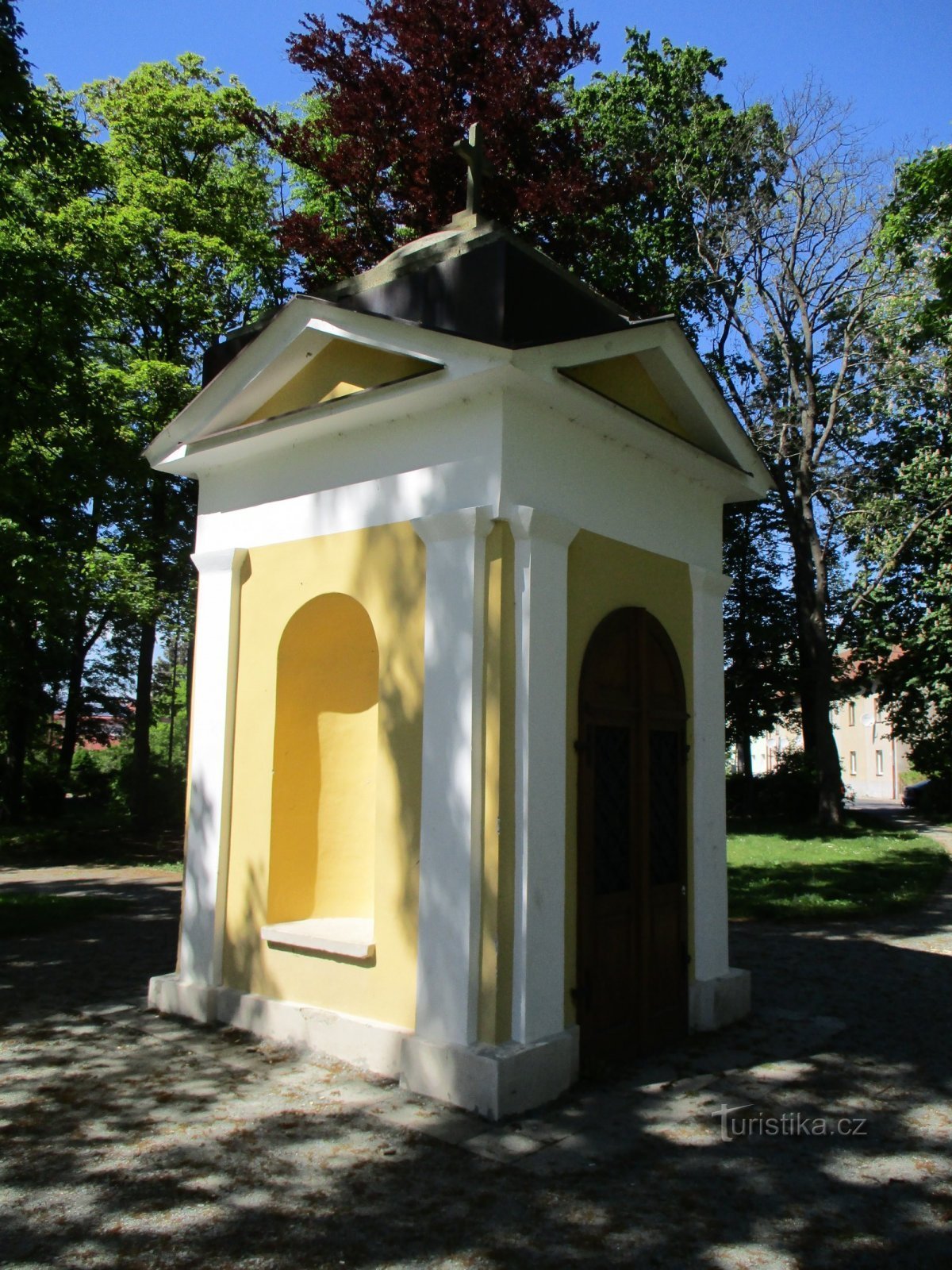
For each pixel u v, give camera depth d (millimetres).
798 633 26469
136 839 20047
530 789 4918
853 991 7367
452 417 5316
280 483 6242
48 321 10328
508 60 13789
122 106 19656
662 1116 4707
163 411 17375
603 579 5707
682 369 6148
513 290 5277
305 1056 5375
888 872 14641
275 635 6152
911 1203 3869
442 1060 4750
